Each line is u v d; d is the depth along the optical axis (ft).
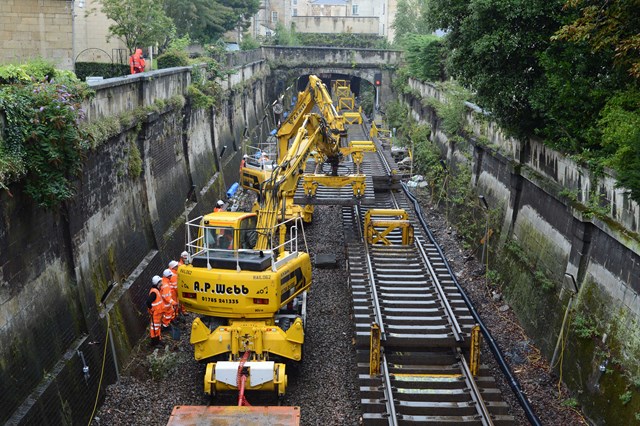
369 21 257.75
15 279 33.78
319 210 91.71
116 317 46.37
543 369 47.24
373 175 89.71
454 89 91.30
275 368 39.27
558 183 51.62
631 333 38.14
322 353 48.57
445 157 99.60
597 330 42.06
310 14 304.71
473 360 41.86
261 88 154.20
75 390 37.99
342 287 62.34
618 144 41.91
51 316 37.55
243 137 122.42
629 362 37.86
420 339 44.73
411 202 93.56
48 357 36.42
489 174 72.49
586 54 48.08
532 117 55.62
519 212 61.00
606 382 39.63
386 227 66.90
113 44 88.69
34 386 34.45
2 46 61.21
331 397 42.27
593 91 47.34
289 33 218.18
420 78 132.87
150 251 58.54
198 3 123.44
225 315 42.93
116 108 51.85
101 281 45.68
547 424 40.04
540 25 50.88
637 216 38.65
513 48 50.57
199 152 85.35
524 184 60.18
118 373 44.45
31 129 33.71
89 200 44.60
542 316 50.65
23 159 33.63
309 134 58.59
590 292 44.04
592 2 42.01
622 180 38.78
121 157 52.54
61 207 39.86
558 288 49.44
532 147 58.49
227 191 97.76
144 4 83.97
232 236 44.37
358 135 128.88
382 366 42.80
